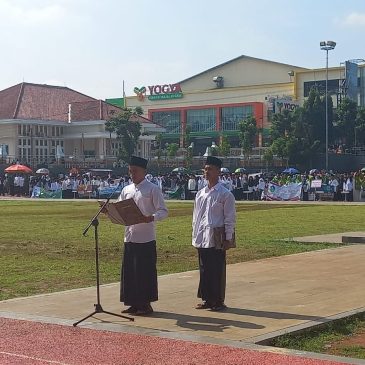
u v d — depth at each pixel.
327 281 12.32
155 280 9.74
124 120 74.38
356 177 46.34
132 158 9.91
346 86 86.19
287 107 90.88
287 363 7.05
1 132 77.44
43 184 57.62
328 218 29.14
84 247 18.84
